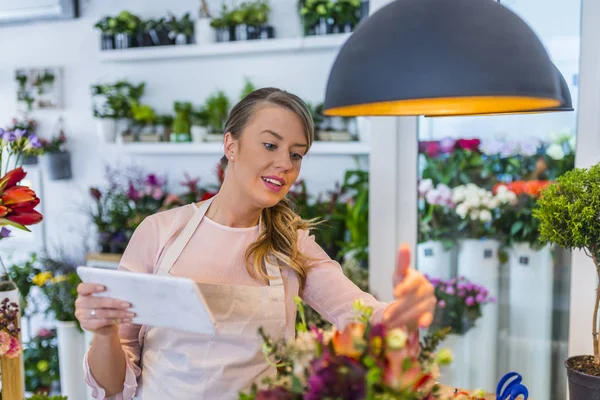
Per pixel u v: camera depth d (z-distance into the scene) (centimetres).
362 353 95
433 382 108
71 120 425
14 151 195
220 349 155
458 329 275
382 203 276
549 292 256
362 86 94
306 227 172
